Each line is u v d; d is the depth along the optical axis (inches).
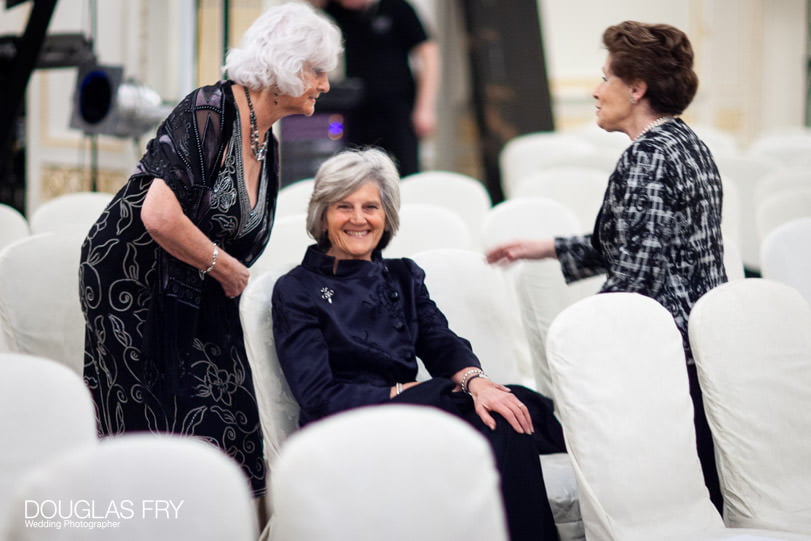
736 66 383.6
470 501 59.6
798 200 161.5
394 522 58.3
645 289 96.0
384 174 97.3
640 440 87.7
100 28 203.6
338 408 88.7
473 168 335.3
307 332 91.7
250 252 100.0
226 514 55.5
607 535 84.4
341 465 57.9
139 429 95.3
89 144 208.5
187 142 90.2
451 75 335.6
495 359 109.2
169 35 195.9
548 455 101.2
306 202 153.3
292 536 57.5
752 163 211.6
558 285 123.0
